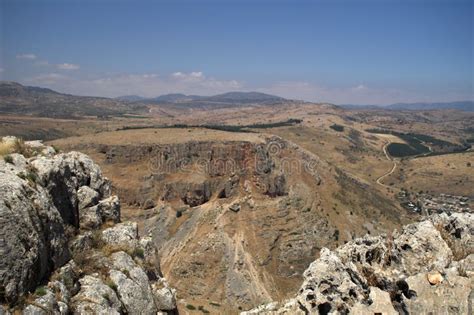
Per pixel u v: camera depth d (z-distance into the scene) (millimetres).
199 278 80938
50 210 19031
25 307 15625
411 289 14227
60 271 18703
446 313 13156
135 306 20781
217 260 83875
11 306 15352
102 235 24125
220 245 86500
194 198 97938
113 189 97562
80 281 19625
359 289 15711
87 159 28141
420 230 17562
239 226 91438
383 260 17297
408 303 13945
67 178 23812
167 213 96812
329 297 16062
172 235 92062
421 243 16969
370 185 164750
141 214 95938
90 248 22719
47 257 18188
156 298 23766
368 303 14539
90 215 24703
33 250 16719
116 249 23547
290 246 89812
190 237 90062
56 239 19078
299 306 17172
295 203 99312
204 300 74875
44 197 19031
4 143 22438
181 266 83625
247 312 19969
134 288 21406
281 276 84250
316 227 95375
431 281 14109
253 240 88938
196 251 85938
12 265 15688
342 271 16969
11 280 15539
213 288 78750
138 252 24734
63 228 20047
